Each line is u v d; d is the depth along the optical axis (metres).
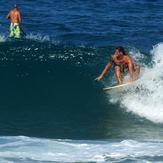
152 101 55.56
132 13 101.06
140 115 54.41
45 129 51.44
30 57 66.75
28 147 44.19
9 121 53.09
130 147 44.72
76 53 68.56
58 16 97.25
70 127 52.12
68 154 42.97
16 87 60.03
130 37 83.62
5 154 42.47
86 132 50.88
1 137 46.88
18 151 43.22
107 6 106.19
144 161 41.69
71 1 110.19
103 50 70.19
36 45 71.50
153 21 95.06
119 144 45.59
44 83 61.00
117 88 57.41
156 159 42.12
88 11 101.56
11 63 64.81
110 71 63.28
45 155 42.56
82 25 90.69
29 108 56.25
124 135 49.94
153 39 82.88
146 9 104.81
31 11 101.38
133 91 56.97
